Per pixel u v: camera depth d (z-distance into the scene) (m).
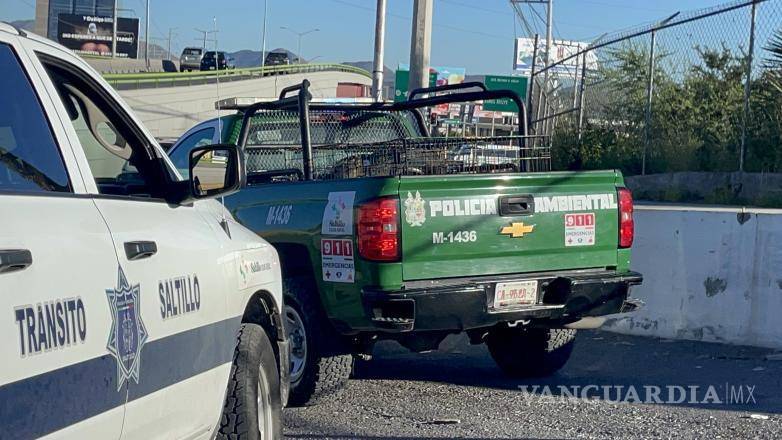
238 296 4.60
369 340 6.86
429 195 6.34
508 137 7.30
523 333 7.66
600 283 6.69
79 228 3.25
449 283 6.38
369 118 9.05
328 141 8.88
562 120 21.69
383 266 6.22
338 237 6.49
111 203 3.65
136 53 59.72
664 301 9.07
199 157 4.36
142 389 3.49
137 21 59.75
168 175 4.55
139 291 3.51
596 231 6.84
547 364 7.73
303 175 7.79
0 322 2.71
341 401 7.10
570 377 7.84
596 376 7.84
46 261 2.97
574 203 6.76
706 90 15.45
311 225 6.70
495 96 8.39
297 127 8.80
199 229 4.36
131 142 4.55
